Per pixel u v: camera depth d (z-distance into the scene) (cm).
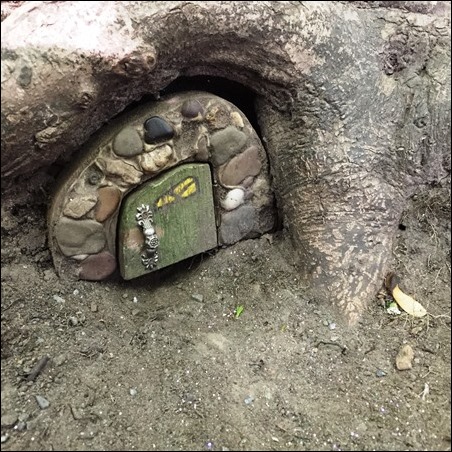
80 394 37
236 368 39
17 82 35
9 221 42
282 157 45
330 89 43
